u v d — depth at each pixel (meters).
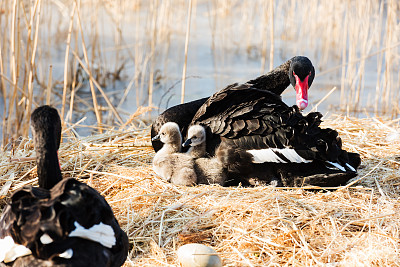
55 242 3.49
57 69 12.89
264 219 5.18
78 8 8.52
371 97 11.80
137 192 5.92
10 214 3.81
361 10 11.52
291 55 14.24
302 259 4.79
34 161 6.79
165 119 6.73
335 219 5.25
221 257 4.83
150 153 7.19
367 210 5.43
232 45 14.90
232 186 6.12
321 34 13.98
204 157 6.11
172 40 14.80
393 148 7.10
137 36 12.11
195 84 12.48
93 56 12.18
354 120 8.30
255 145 5.70
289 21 15.14
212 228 5.21
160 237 5.12
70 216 3.57
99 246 3.66
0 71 9.40
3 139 8.46
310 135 5.62
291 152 5.56
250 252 4.86
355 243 4.94
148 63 13.16
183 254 4.67
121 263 4.12
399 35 11.63
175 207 5.46
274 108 5.89
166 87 12.38
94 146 7.47
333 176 5.63
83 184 3.96
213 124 5.96
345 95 11.95
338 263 4.68
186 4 15.60
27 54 8.88
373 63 13.89
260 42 15.03
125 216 5.54
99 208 3.78
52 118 4.29
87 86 12.59
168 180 6.11
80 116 10.93
